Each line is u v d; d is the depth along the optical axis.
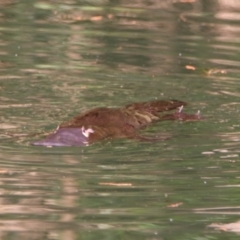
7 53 14.89
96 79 13.66
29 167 9.83
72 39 15.96
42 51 15.09
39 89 13.02
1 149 10.30
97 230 8.52
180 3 18.84
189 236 8.43
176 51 15.34
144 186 9.46
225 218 8.83
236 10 18.33
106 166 9.91
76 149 10.38
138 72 14.07
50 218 8.77
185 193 9.30
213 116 11.87
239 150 10.48
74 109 12.08
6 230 8.52
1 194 9.21
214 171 9.84
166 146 10.61
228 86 13.46
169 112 11.95
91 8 18.30
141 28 16.83
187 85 13.48
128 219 8.82
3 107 12.01
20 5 18.31
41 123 11.34
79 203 9.10
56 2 18.67
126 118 11.17
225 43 15.88
